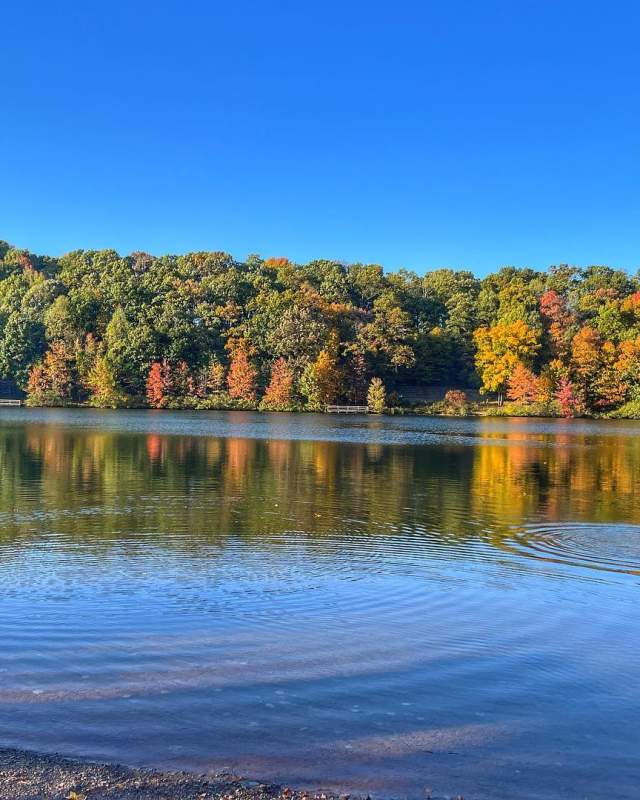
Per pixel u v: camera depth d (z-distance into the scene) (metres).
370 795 5.63
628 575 12.81
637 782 5.89
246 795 5.58
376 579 12.23
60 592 11.03
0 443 37.59
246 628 9.49
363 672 8.05
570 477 27.44
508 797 5.64
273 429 55.09
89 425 54.62
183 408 89.25
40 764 5.96
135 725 6.66
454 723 6.86
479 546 15.13
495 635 9.41
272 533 16.11
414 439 47.88
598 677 8.02
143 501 20.11
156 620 9.73
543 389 89.44
